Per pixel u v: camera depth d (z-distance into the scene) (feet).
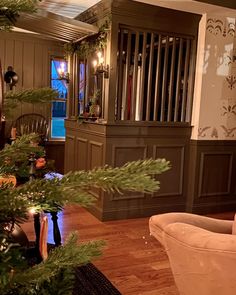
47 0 12.39
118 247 10.13
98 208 12.76
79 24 11.82
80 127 14.26
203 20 13.17
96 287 7.71
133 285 7.89
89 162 13.52
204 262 4.46
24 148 1.95
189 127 13.83
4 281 1.43
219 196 14.64
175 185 13.92
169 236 4.99
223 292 4.51
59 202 1.50
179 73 13.64
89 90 14.56
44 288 1.68
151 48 12.89
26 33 18.83
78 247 1.72
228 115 14.28
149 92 13.14
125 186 1.41
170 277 8.34
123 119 13.29
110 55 12.00
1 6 1.61
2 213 1.58
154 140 13.20
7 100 1.94
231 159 14.69
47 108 20.06
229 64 13.93
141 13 12.16
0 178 1.86
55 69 20.15
